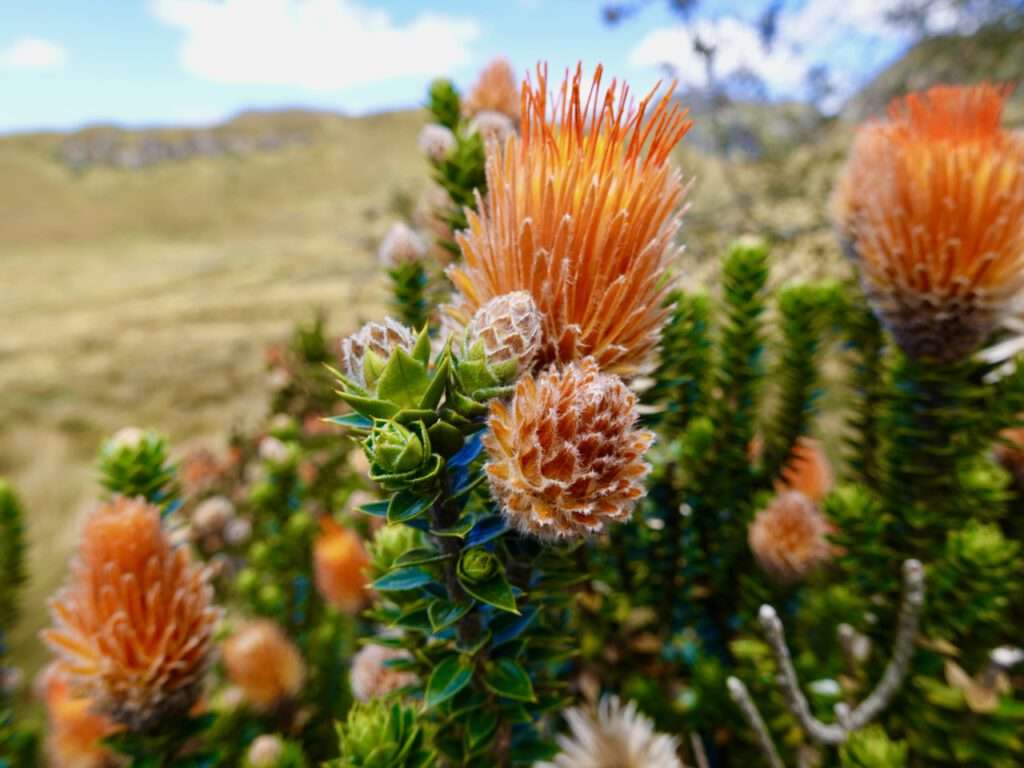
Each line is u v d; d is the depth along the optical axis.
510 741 0.12
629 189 0.10
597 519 0.09
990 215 0.14
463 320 0.11
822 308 0.21
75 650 0.14
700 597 0.20
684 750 0.18
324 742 0.24
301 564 0.30
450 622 0.10
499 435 0.09
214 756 0.16
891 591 0.16
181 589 0.14
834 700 0.16
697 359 0.21
